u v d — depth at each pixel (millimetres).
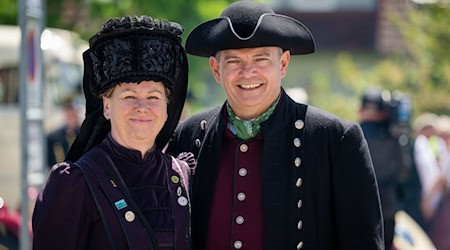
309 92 33031
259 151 6391
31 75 8945
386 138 12438
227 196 6367
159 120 5867
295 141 6336
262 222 6270
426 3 26641
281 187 6262
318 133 6348
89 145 6184
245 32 6195
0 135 17438
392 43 41094
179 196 5977
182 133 6738
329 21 42281
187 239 5902
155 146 6168
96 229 5688
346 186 6270
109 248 5648
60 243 5629
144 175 5863
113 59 5754
